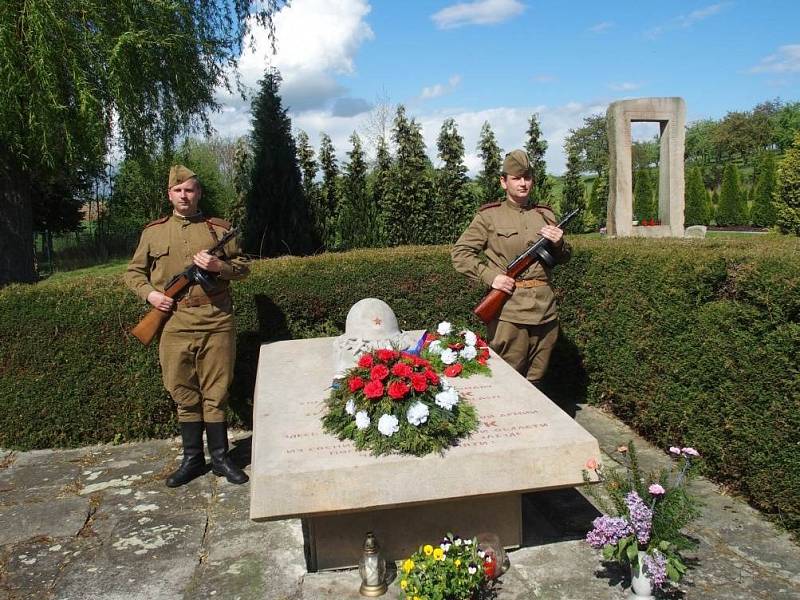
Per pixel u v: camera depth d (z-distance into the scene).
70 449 5.32
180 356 4.39
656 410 4.84
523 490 3.11
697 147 46.22
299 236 11.89
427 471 3.04
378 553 3.12
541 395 3.76
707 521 3.74
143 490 4.48
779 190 16.05
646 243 5.88
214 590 3.25
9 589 3.31
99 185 22.27
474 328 5.97
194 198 4.45
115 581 3.36
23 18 9.03
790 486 3.53
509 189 4.57
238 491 4.43
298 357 4.71
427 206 11.50
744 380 3.89
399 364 3.35
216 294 4.45
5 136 9.65
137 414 5.39
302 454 3.12
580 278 5.88
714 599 3.00
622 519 2.97
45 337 5.25
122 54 9.71
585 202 13.92
